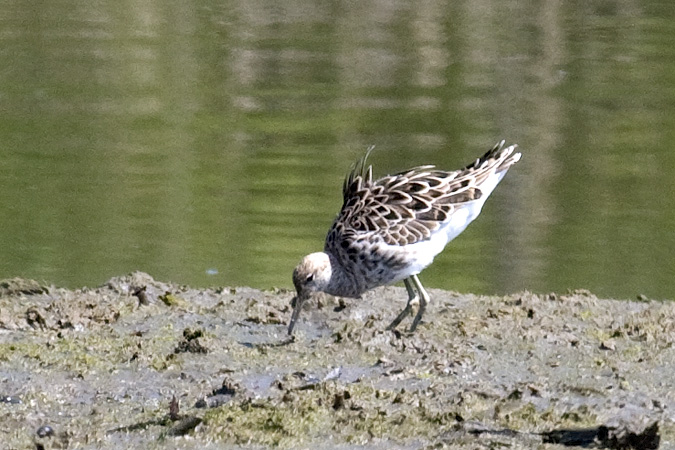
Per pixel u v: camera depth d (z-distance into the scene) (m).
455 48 27.58
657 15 30.38
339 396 8.45
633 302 11.84
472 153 20.38
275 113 22.91
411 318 11.09
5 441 7.98
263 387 8.99
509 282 15.20
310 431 8.06
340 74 25.62
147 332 10.36
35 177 18.88
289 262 15.41
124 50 27.00
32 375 9.15
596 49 27.66
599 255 16.08
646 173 19.56
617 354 9.95
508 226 17.36
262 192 18.33
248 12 30.52
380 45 27.83
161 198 18.00
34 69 25.41
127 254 15.62
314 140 21.06
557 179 19.28
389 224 10.77
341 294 10.91
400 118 22.58
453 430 8.06
